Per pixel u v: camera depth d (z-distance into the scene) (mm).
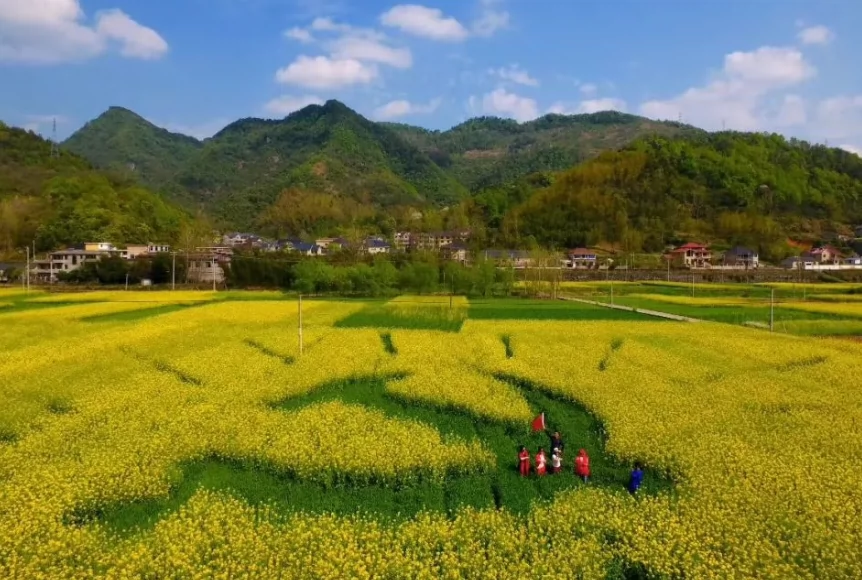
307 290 103750
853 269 143875
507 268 113125
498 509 20125
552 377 35219
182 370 36344
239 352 42031
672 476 21906
